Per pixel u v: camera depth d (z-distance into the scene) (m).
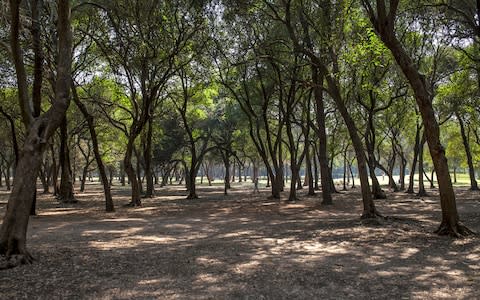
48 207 27.19
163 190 52.97
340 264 9.27
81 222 18.44
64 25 9.88
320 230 14.79
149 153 35.56
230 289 7.24
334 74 17.16
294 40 18.53
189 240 13.08
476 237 12.48
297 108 38.28
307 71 28.91
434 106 32.91
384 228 14.57
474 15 17.81
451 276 8.12
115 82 27.14
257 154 57.25
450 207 13.03
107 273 8.37
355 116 34.03
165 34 21.80
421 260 9.63
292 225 16.62
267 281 7.78
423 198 32.00
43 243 12.33
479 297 6.74
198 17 22.66
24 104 9.79
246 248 11.42
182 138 50.25
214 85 32.25
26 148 9.26
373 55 17.34
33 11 15.45
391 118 41.62
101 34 21.47
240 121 43.03
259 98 34.31
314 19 20.08
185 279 7.92
